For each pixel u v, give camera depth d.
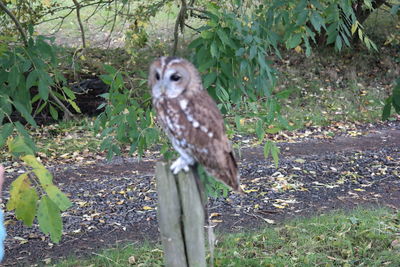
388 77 18.80
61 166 11.72
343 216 8.37
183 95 3.64
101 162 11.98
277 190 10.07
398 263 6.84
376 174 11.02
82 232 8.53
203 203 3.51
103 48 18.95
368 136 14.04
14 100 5.27
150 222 8.91
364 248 7.27
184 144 3.61
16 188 3.16
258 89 5.30
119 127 5.52
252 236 7.77
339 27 5.74
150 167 11.62
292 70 18.61
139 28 12.27
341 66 19.20
